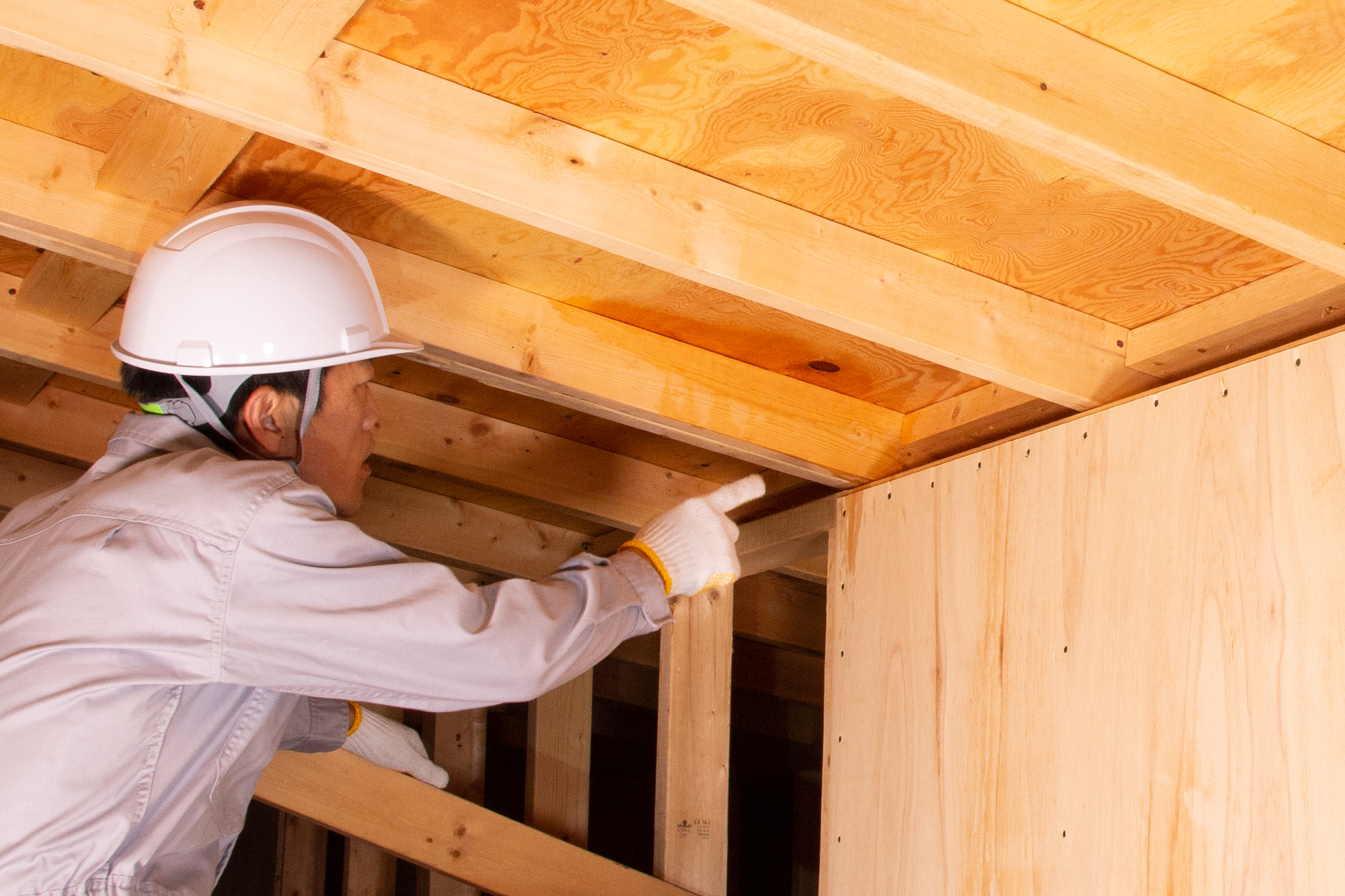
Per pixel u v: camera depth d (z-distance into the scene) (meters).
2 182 1.54
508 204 1.34
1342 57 1.12
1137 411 1.63
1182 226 1.42
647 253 1.42
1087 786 1.60
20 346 2.13
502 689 1.26
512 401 2.38
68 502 1.27
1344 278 1.38
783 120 1.32
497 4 1.18
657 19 1.17
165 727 1.20
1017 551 1.79
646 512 2.56
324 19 1.16
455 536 2.95
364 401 1.50
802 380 2.06
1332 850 1.29
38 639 1.16
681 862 2.38
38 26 1.14
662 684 2.48
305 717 1.83
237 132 1.41
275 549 1.21
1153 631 1.55
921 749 1.90
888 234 1.56
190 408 1.38
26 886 1.11
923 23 1.05
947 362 1.62
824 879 2.06
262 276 1.39
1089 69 1.13
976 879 1.74
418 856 2.19
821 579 2.89
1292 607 1.38
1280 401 1.44
